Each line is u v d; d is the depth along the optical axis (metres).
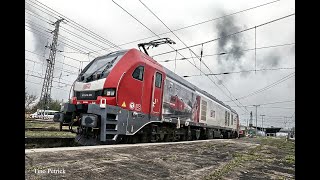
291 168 5.37
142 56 9.62
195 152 7.25
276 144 15.16
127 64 8.69
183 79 13.64
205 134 17.97
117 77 8.26
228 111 24.67
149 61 9.93
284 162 6.28
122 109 8.21
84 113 8.03
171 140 12.19
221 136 22.77
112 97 8.02
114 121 7.92
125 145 7.47
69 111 8.59
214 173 4.24
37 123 22.45
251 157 6.93
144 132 9.84
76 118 8.70
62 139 9.51
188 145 9.38
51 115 34.53
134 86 8.77
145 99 9.34
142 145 7.85
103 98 7.98
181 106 12.66
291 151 9.86
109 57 9.38
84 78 9.08
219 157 6.55
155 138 10.73
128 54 9.05
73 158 4.54
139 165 4.53
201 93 16.34
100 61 9.48
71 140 9.84
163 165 4.73
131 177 3.62
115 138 7.94
